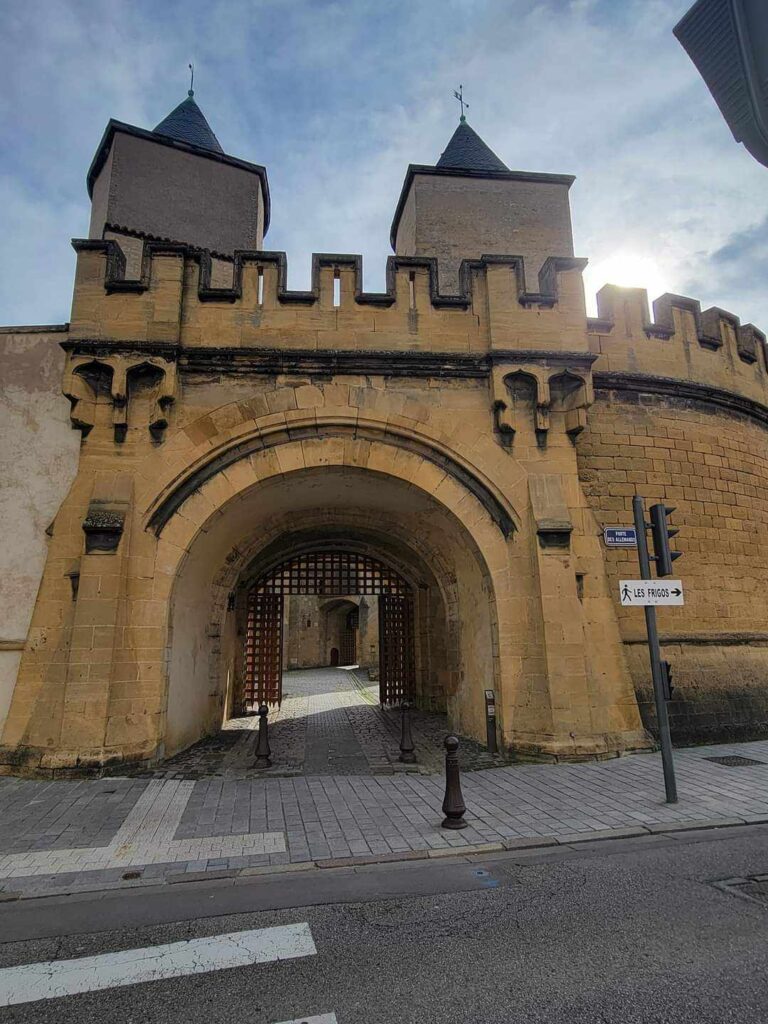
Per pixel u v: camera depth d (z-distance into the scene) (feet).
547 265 37.24
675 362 42.16
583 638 31.12
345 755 33.50
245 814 22.52
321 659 130.00
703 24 4.34
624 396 40.29
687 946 12.71
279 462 33.06
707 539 39.91
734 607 39.70
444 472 33.88
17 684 28.94
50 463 34.47
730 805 22.74
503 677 31.76
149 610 30.35
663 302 42.93
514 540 32.91
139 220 53.62
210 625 41.52
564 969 11.97
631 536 26.91
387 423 33.50
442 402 34.35
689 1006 10.62
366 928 14.01
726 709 36.29
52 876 17.30
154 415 32.09
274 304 34.63
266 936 13.74
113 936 13.93
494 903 15.14
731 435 43.19
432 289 35.65
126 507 30.55
